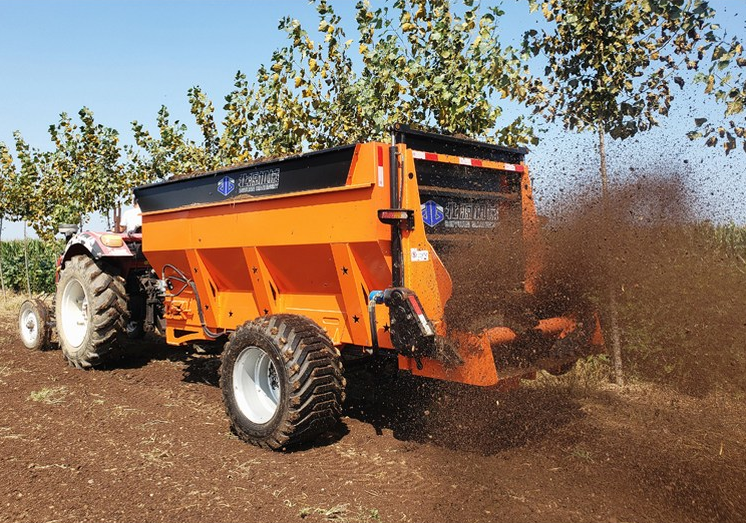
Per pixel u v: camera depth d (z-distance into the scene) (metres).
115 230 8.41
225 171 5.66
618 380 6.23
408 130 4.62
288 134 7.92
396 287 4.38
